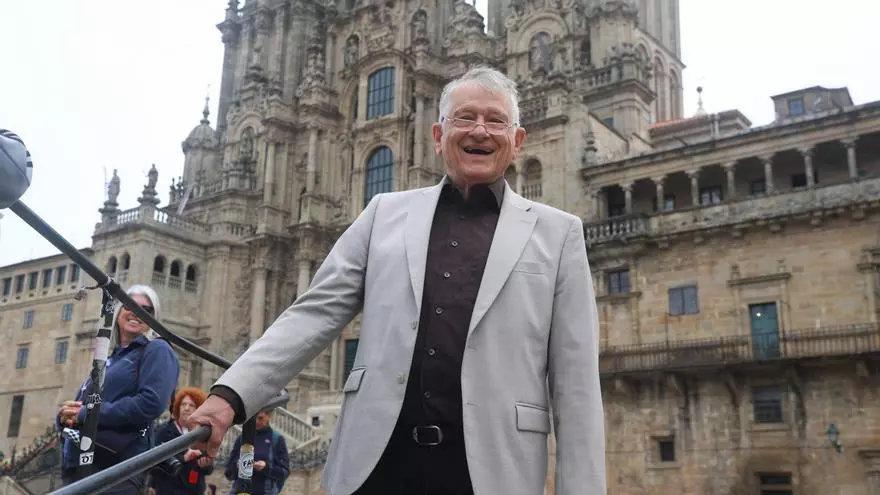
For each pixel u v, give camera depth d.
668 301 43.00
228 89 83.06
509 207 4.90
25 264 69.12
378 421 4.26
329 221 68.56
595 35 59.53
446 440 4.27
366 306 4.70
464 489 4.22
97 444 7.77
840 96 50.59
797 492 36.62
